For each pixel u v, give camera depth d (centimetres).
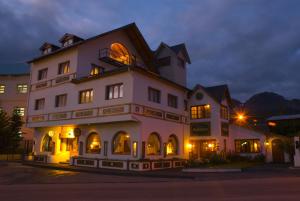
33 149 2938
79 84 2481
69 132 2591
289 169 2198
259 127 3353
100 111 2284
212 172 2009
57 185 1402
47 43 2938
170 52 3086
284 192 1137
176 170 2152
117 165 2161
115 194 1102
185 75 3167
